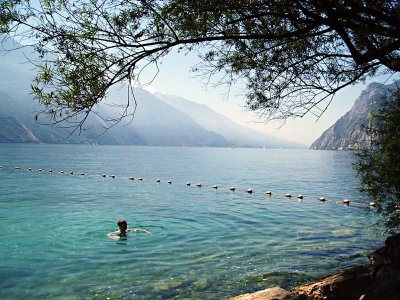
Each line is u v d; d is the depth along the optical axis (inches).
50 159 2984.7
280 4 195.6
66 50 190.1
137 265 448.8
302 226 700.0
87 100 195.8
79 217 757.3
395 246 305.9
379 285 247.8
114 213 812.0
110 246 533.6
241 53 251.1
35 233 607.5
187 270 433.7
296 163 3622.0
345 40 205.6
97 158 3499.0
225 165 3006.9
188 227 677.3
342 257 492.4
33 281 390.6
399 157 363.6
